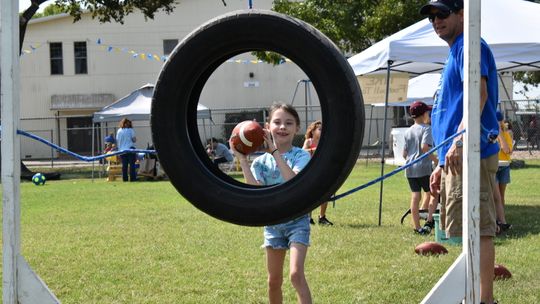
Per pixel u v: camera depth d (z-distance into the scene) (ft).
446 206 14.92
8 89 13.55
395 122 93.81
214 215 12.89
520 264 20.10
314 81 12.34
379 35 83.76
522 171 57.47
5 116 13.55
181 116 13.00
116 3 79.00
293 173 13.05
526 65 34.24
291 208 12.44
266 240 13.57
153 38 110.32
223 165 66.03
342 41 87.04
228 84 108.78
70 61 111.14
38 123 110.73
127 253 22.88
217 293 17.42
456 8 14.44
